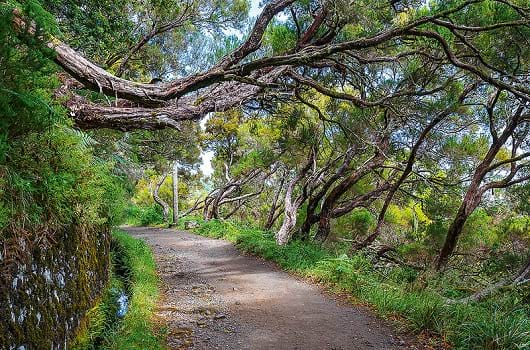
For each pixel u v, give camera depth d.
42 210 4.31
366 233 16.56
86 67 5.67
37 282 4.01
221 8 11.13
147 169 19.61
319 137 13.72
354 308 7.75
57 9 8.44
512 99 10.04
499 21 7.36
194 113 7.14
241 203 28.75
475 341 5.89
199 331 6.19
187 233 21.17
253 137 18.27
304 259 11.64
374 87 9.31
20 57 3.46
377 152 12.37
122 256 10.73
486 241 13.35
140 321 6.04
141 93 6.06
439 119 8.91
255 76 8.27
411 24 6.43
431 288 8.88
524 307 8.20
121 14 9.80
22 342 3.44
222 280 9.92
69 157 4.84
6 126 3.37
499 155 14.30
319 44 8.18
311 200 15.95
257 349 5.62
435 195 13.91
